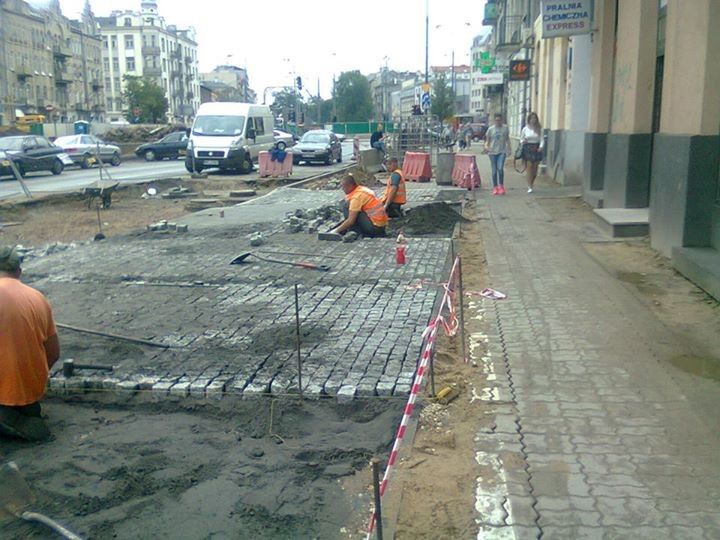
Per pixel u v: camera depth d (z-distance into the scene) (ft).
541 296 26.91
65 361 19.49
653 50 40.73
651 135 41.60
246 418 17.58
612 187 45.24
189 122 368.48
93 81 245.86
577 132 65.00
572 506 13.20
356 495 14.17
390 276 30.73
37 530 13.14
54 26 204.64
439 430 16.60
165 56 362.94
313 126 253.03
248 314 25.27
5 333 16.47
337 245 38.24
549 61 81.87
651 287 28.19
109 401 18.61
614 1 49.73
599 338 22.09
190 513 13.67
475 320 24.34
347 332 23.03
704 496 13.42
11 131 145.18
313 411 17.84
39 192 73.31
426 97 142.51
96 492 14.43
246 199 69.05
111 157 125.70
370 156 93.86
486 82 159.94
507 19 132.57
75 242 44.73
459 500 13.64
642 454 15.03
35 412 17.29
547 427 16.35
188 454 15.94
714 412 16.92
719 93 29.43
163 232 44.24
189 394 18.62
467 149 157.58
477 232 41.81
